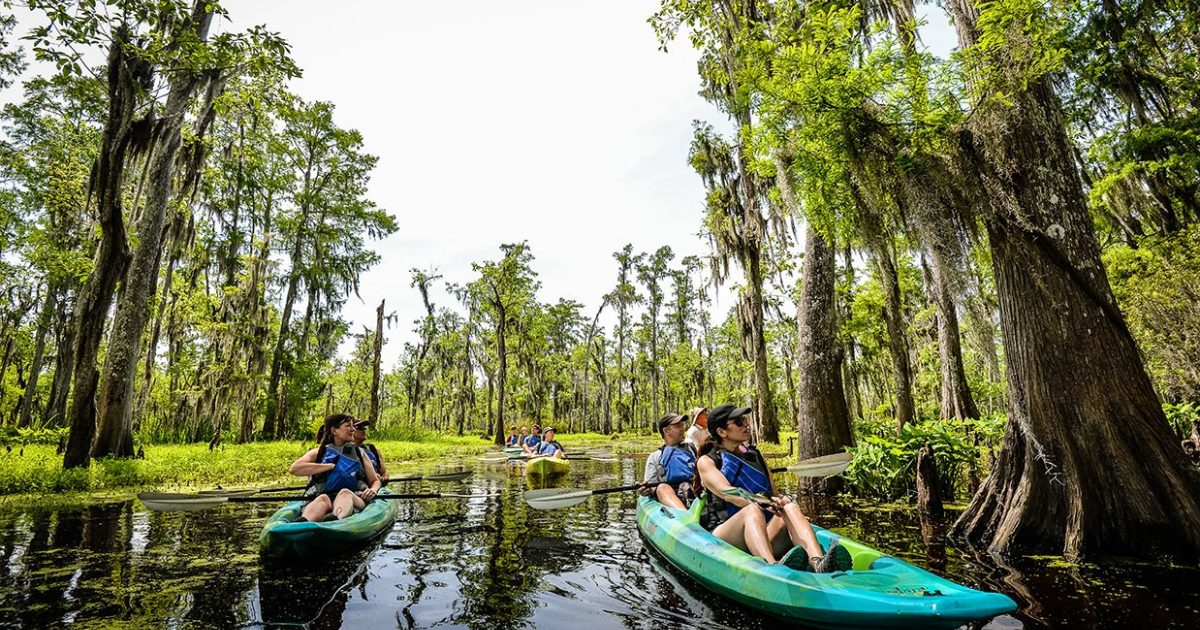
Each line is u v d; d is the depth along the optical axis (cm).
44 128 2130
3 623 345
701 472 468
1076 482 488
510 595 407
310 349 2764
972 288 572
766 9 996
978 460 931
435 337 4775
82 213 2188
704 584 422
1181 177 1244
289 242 2762
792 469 600
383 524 627
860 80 612
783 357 2806
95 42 858
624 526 680
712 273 2391
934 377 2294
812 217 800
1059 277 519
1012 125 550
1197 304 1008
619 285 5191
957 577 436
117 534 613
